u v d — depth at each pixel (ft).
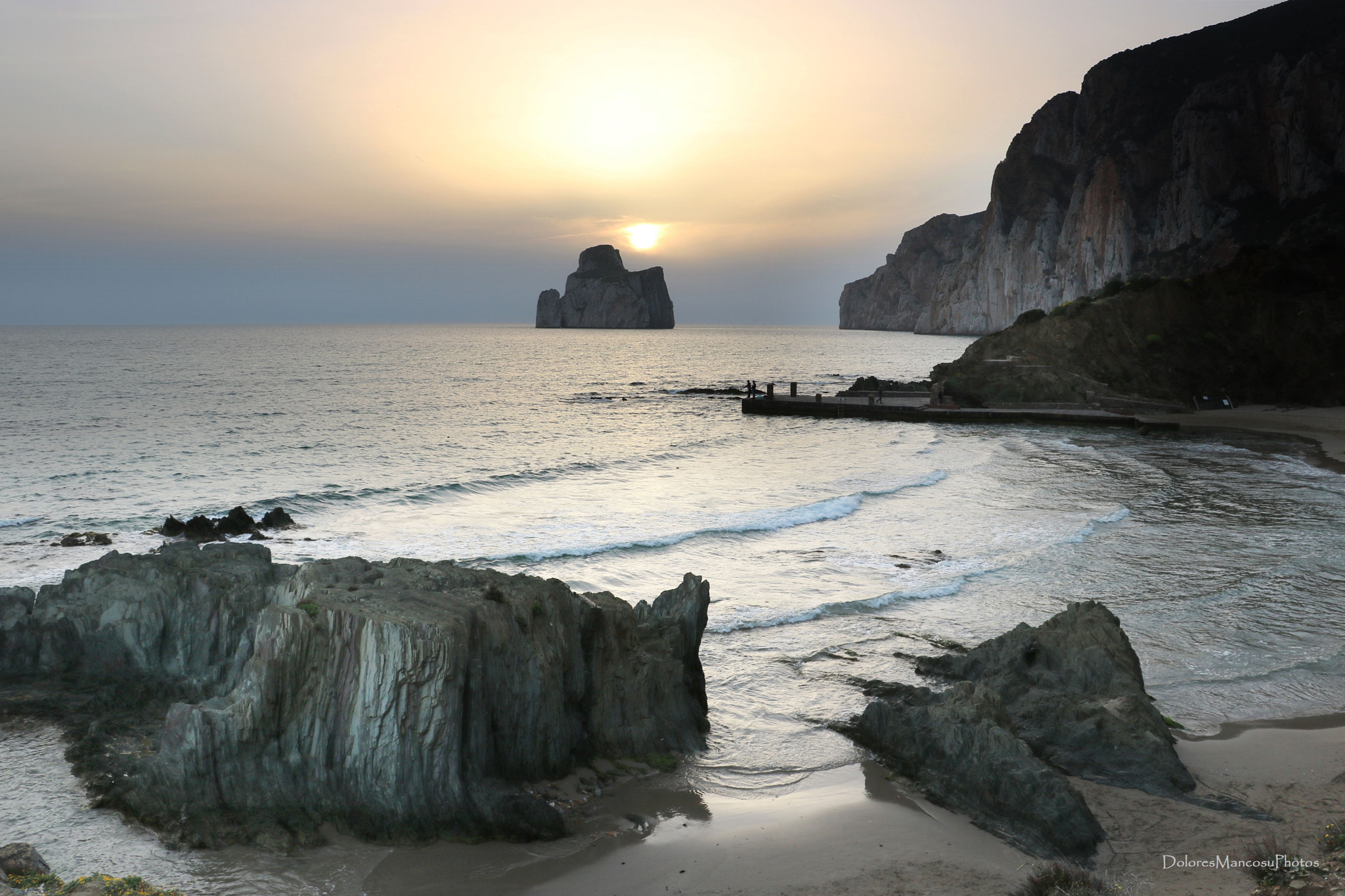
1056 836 32.07
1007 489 114.32
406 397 266.77
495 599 35.68
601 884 29.22
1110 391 214.90
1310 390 211.61
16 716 38.55
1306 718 43.80
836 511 98.84
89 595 44.16
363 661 31.58
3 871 26.50
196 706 32.76
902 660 52.75
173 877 28.14
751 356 566.36
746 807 35.37
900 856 31.37
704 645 55.42
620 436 182.70
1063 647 46.70
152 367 360.89
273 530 90.94
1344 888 26.11
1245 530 87.61
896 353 596.70
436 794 31.42
